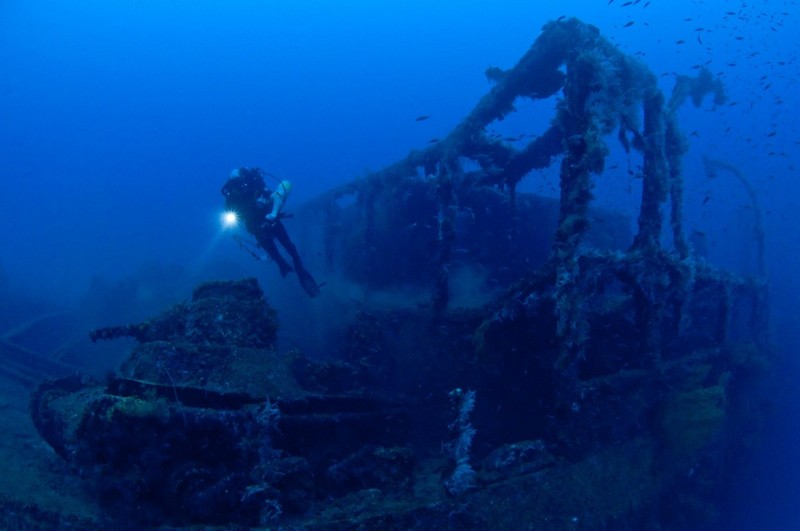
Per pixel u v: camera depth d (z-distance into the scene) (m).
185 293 18.81
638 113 6.54
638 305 6.88
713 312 10.72
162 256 43.12
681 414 6.61
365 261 12.35
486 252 11.81
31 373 10.98
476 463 6.11
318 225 16.55
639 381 6.59
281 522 4.21
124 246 50.41
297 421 5.07
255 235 8.38
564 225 5.81
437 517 4.40
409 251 12.08
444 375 7.72
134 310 17.52
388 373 8.17
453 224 8.37
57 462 5.39
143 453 4.49
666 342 8.93
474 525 4.50
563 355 5.81
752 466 10.95
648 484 6.20
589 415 5.95
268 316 6.66
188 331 6.13
